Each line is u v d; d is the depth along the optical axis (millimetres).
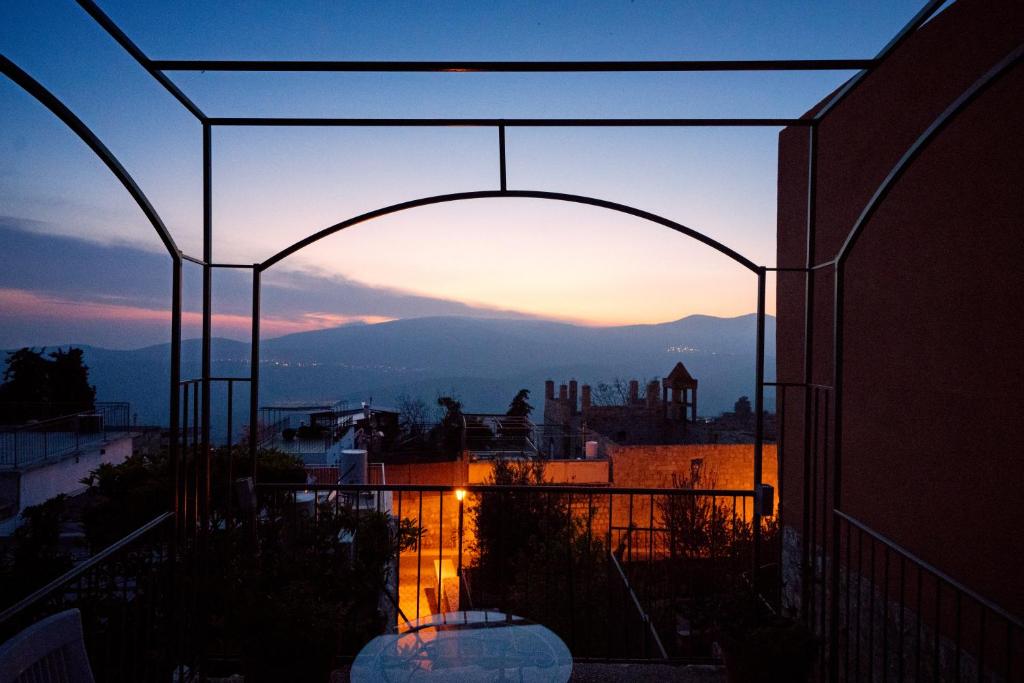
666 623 6230
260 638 2604
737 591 3139
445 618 3033
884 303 5266
